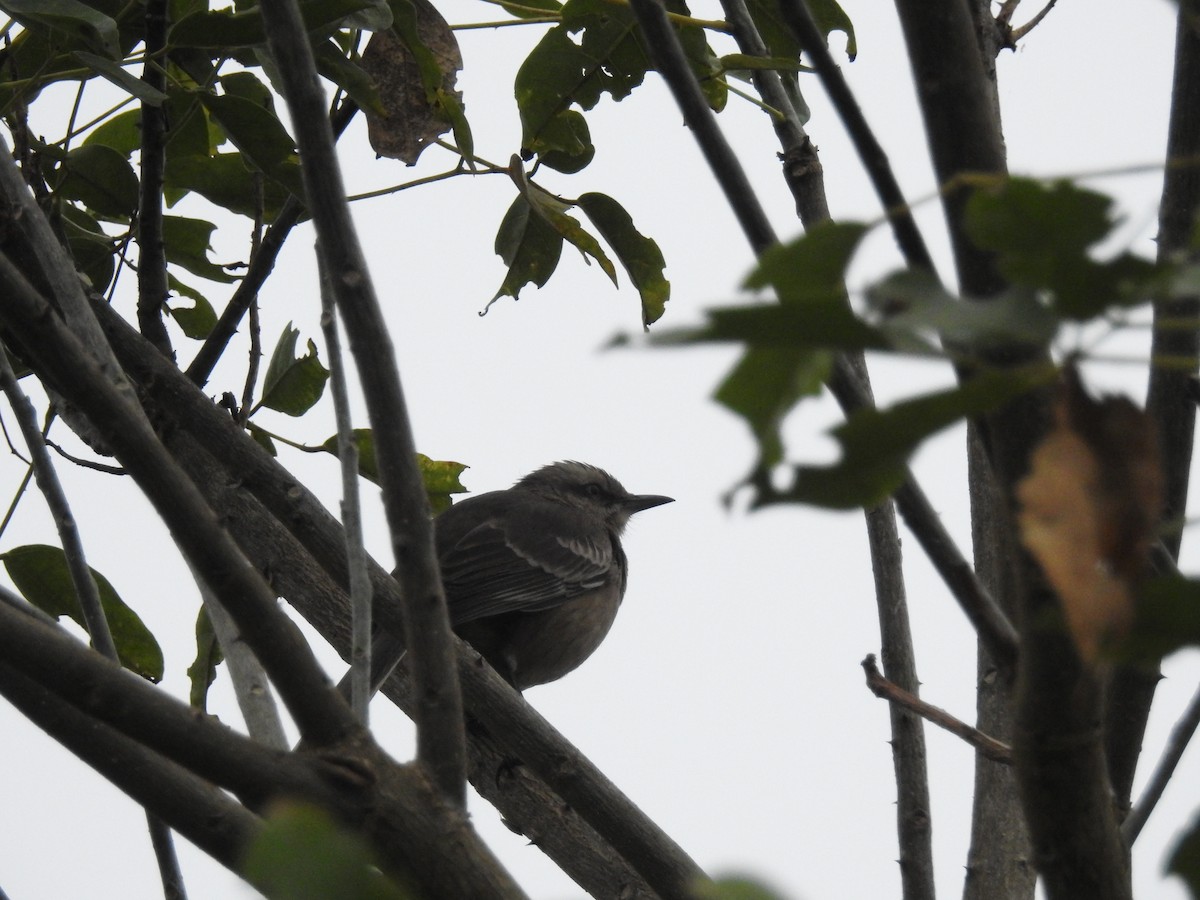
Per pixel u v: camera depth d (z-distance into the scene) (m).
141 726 4.57
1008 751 5.40
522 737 7.92
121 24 8.47
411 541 5.73
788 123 8.91
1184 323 2.54
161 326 9.88
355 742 4.94
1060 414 2.34
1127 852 5.14
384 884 2.42
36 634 4.51
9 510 9.04
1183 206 6.80
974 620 4.95
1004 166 4.36
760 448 2.51
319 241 5.82
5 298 4.80
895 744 8.22
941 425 2.39
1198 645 2.34
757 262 2.62
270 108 9.59
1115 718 6.71
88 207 10.05
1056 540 2.27
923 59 4.36
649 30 5.48
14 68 8.52
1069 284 2.31
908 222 4.25
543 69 9.45
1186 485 6.51
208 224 10.46
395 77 9.16
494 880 4.87
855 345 2.34
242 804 4.91
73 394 4.86
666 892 7.49
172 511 4.84
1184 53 6.84
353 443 6.66
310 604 10.10
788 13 4.69
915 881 7.95
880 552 8.55
